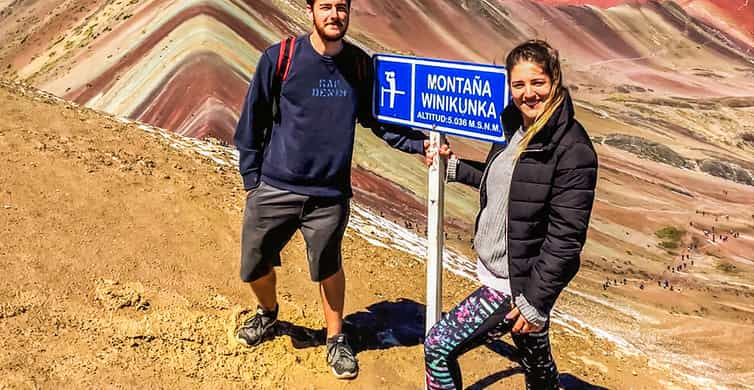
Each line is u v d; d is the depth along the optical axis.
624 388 5.09
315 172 3.50
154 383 3.52
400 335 4.49
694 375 7.13
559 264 2.89
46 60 41.16
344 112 3.47
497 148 3.18
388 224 8.32
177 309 4.17
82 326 3.82
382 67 3.60
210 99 25.27
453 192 22.64
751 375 8.25
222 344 3.95
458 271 7.23
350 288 5.05
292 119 3.44
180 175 6.15
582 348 5.75
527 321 3.02
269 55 3.37
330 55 3.37
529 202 2.91
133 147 6.56
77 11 46.34
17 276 4.07
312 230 3.62
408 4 55.44
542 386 3.57
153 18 35.31
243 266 3.77
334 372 3.84
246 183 3.60
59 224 4.77
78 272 4.30
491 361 4.57
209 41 29.23
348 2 3.29
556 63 2.82
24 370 3.34
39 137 6.05
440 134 3.42
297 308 4.47
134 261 4.59
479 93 3.22
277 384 3.74
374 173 21.36
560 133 2.82
